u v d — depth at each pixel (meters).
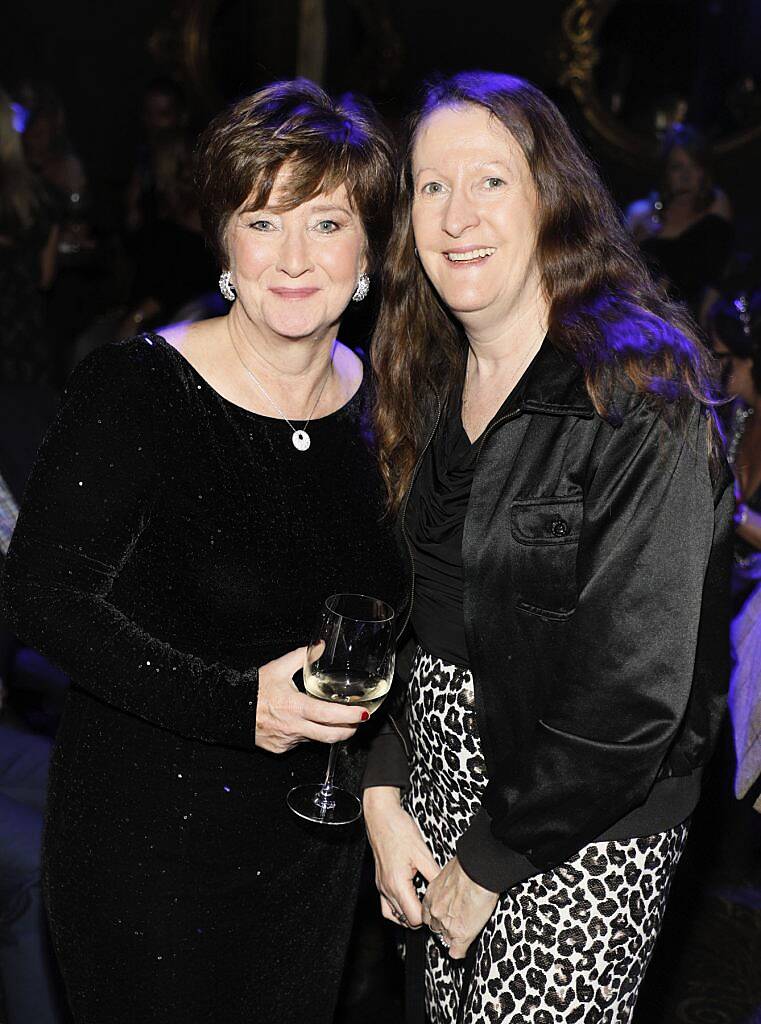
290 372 1.88
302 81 1.82
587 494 1.71
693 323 1.83
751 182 8.32
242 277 1.81
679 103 8.28
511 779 1.75
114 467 1.75
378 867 2.05
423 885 2.06
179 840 1.87
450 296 1.81
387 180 1.83
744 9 8.09
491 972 1.85
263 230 1.80
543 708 1.79
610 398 1.68
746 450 3.35
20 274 4.84
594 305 1.76
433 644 1.93
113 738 1.87
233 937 1.95
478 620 1.80
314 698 1.78
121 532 1.78
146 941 1.90
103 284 6.24
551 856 1.74
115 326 6.00
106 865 1.87
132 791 1.86
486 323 1.84
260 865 1.94
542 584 1.74
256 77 8.26
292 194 1.74
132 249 6.12
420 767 2.02
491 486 1.79
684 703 1.68
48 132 6.33
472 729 1.88
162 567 1.82
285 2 8.14
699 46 8.21
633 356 1.69
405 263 1.94
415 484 1.95
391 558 1.99
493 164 1.76
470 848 1.81
